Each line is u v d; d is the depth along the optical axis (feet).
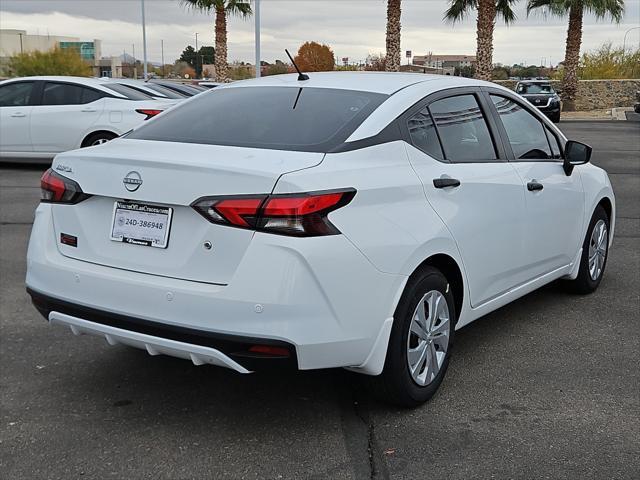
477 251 13.41
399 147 12.23
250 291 10.18
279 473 10.47
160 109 40.75
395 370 11.72
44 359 14.61
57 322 11.93
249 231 10.27
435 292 12.39
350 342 10.80
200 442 11.35
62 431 11.67
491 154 14.61
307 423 11.96
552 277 16.96
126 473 10.46
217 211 10.40
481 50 85.92
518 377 13.78
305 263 10.19
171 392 13.14
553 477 10.31
